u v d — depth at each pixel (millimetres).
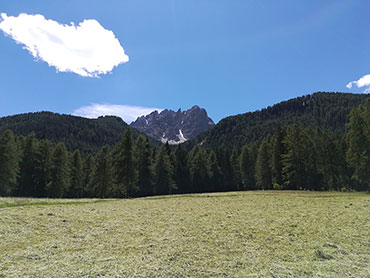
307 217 11211
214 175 75812
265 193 29656
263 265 4988
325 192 31078
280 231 8289
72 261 5125
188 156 84000
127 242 6793
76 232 7906
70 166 57438
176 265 4941
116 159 44031
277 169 50406
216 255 5656
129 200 23344
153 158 66938
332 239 7160
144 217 11352
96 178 50188
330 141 50312
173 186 57875
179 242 6820
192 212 13281
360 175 31953
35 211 11992
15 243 6375
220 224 9578
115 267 4777
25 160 47656
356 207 14375
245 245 6543
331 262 5188
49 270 4559
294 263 5133
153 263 5055
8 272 4418
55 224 8977
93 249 6062
